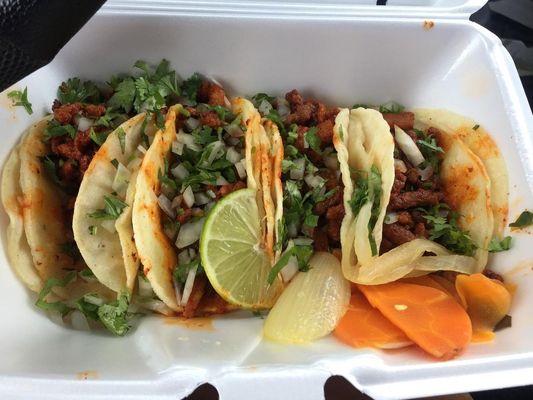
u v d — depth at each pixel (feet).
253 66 0.82
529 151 0.72
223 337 0.64
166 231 0.71
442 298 0.68
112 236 0.70
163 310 0.70
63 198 0.74
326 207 0.76
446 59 0.84
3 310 0.61
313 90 0.86
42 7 0.44
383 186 0.74
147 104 0.77
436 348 0.60
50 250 0.69
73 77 0.79
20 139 0.72
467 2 0.83
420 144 0.82
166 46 0.79
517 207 0.71
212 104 0.80
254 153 0.74
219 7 0.77
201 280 0.71
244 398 0.53
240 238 0.70
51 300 0.68
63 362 0.57
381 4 0.86
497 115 0.77
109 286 0.68
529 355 0.57
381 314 0.68
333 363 0.56
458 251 0.75
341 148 0.76
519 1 1.11
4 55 0.45
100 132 0.75
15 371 0.53
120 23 0.75
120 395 0.53
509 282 0.69
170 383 0.54
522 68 1.00
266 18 0.78
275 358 0.58
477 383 0.55
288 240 0.74
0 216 0.67
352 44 0.82
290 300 0.67
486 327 0.67
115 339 0.64
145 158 0.69
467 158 0.77
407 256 0.71
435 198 0.77
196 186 0.73
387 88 0.87
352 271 0.71
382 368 0.56
